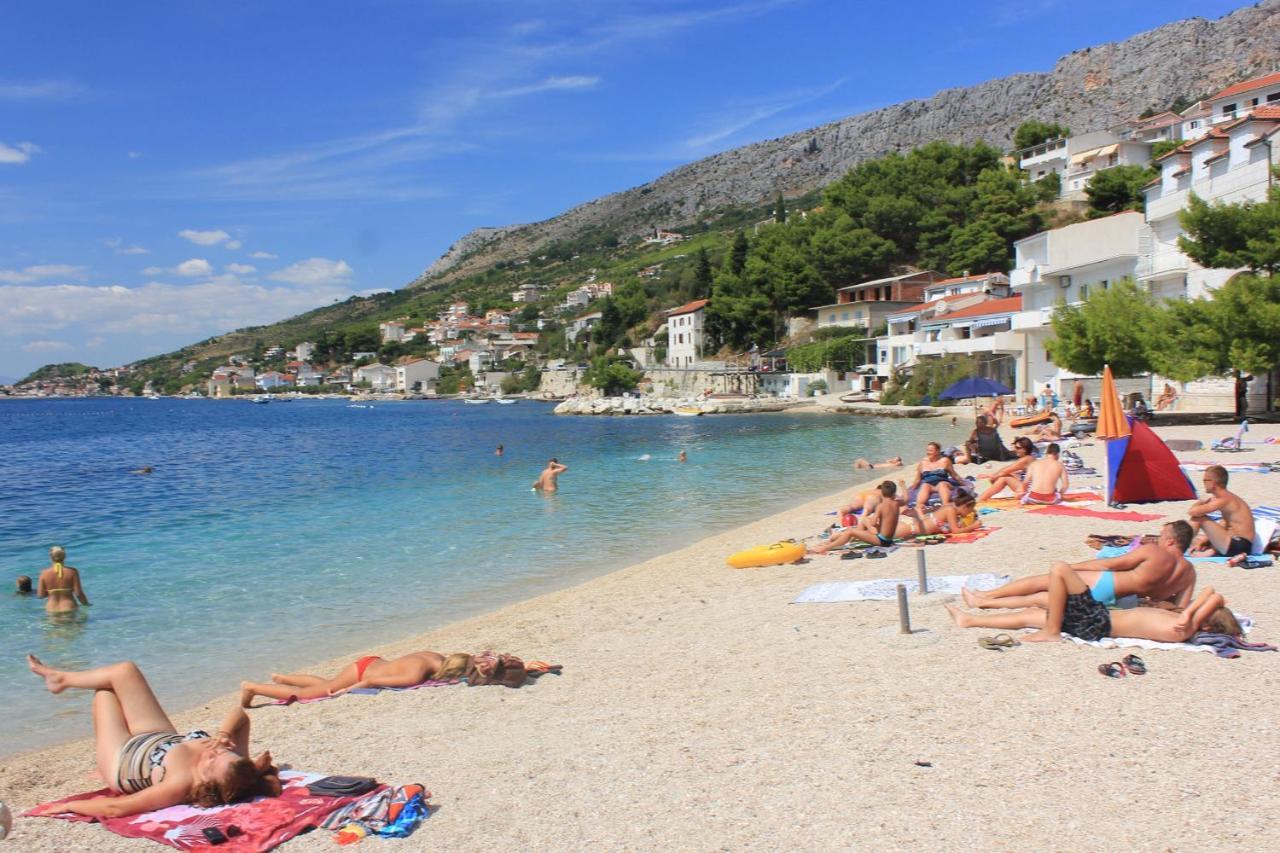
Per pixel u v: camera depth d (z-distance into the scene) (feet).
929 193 363.76
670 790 20.47
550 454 153.58
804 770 21.04
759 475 108.88
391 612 48.08
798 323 352.69
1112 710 23.16
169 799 20.06
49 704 34.99
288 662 39.55
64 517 87.04
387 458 153.28
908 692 25.95
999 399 171.73
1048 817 17.85
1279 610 31.17
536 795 20.68
